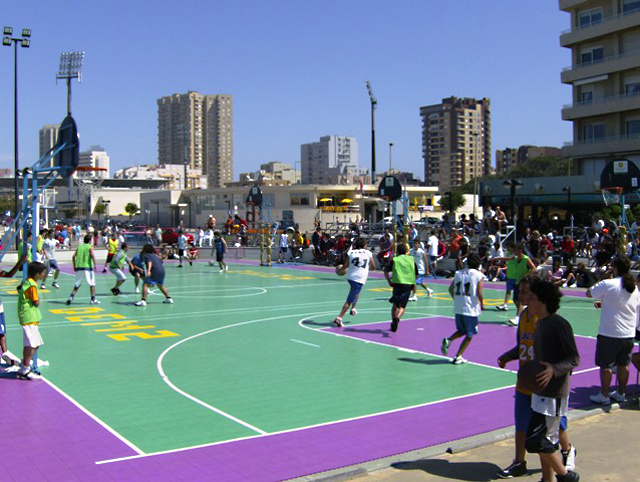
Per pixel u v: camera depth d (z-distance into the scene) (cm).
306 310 1808
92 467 648
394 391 949
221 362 1145
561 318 566
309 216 8031
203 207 9275
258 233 4356
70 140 1115
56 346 1287
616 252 2123
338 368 1097
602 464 661
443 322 1591
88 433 757
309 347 1280
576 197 5262
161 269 1908
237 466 652
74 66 4975
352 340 1353
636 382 991
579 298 2092
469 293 1110
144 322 1591
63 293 2194
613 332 852
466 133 19400
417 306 1884
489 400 903
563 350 559
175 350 1250
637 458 679
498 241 2634
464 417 825
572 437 750
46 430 768
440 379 1020
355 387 972
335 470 641
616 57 5622
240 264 3581
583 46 5972
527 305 643
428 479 627
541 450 566
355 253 1523
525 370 580
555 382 561
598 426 793
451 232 3045
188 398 910
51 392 941
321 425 790
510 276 1541
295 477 624
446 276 2783
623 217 2341
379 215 8312
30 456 680
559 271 2425
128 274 2958
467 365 1119
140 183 13988
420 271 2097
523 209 5644
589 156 5938
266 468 647
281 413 839
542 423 564
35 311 1013
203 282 2602
